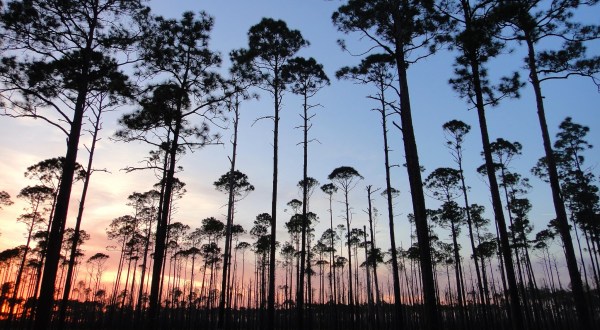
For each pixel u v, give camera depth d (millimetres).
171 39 15336
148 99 15008
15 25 11617
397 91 11531
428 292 9273
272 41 20578
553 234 38719
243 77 18750
